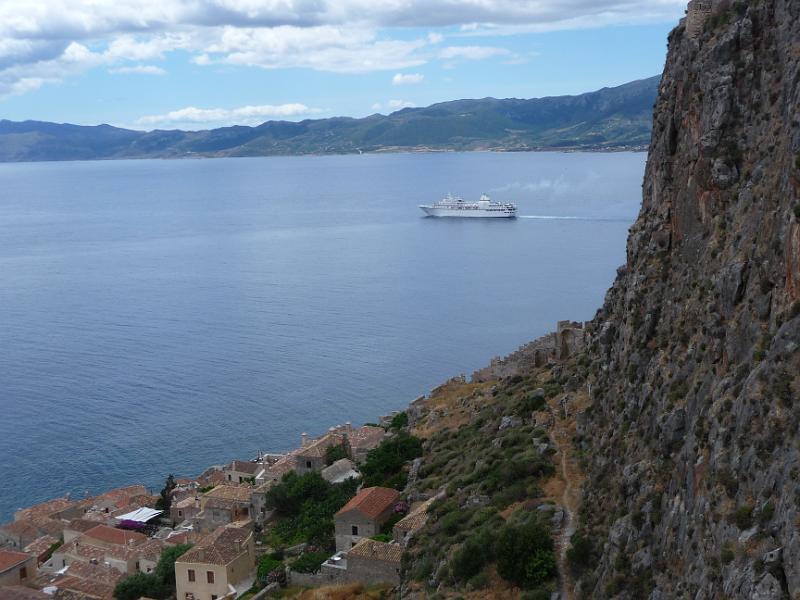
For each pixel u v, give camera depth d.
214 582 88.94
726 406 40.03
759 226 44.50
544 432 75.06
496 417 90.62
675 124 61.66
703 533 37.66
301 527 98.44
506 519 63.94
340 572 79.50
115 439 159.12
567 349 99.62
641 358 56.81
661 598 39.69
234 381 189.25
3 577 99.06
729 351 42.72
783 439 34.66
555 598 52.06
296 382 187.25
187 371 197.75
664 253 60.16
